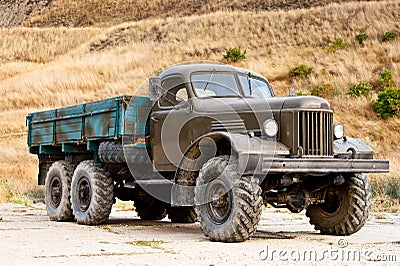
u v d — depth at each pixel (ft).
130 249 22.33
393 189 52.31
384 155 92.17
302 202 26.68
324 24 170.50
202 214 25.07
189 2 266.98
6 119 131.54
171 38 194.90
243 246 23.17
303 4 222.69
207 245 23.47
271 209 44.45
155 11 274.36
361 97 115.55
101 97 153.99
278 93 126.72
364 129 104.22
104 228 30.55
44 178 38.52
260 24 184.85
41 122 36.96
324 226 28.07
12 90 164.55
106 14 284.82
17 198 52.21
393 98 108.99
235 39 179.42
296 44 163.63
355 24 164.35
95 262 19.21
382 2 174.70
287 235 27.73
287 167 23.65
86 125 32.45
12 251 21.67
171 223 34.24
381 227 31.76
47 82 168.55
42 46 236.43
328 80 127.85
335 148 26.86
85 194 32.37
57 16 292.20
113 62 182.09
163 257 20.35
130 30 218.38
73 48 231.09
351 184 27.17
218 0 254.27
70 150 34.55
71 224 32.68
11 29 254.06
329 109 25.73
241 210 23.50
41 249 22.24
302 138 24.98
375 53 140.05
